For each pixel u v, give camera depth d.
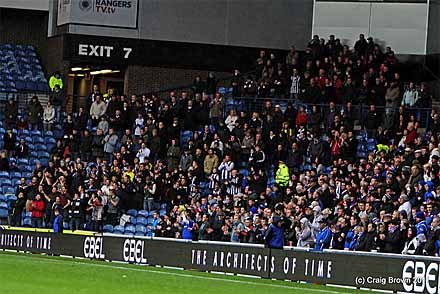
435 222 33.50
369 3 61.44
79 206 45.78
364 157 49.72
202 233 40.62
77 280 29.97
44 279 29.69
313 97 53.06
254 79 55.47
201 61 61.38
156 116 53.28
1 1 61.66
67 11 59.38
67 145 52.34
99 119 54.50
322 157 47.66
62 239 42.91
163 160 50.69
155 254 38.88
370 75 53.47
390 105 52.62
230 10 61.69
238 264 35.53
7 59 61.84
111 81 62.94
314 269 32.81
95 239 41.44
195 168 47.88
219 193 45.34
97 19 59.56
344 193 41.34
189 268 37.41
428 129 50.88
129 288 28.27
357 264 31.56
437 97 58.28
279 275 33.94
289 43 62.31
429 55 59.94
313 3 62.41
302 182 43.75
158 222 44.09
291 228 38.03
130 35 60.22
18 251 44.78
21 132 55.12
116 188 46.44
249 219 38.97
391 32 61.09
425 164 42.22
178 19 61.00
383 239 34.09
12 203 47.72
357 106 52.12
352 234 35.59
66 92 59.56
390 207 37.66
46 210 46.81
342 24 61.88
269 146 48.97
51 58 61.44
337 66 54.75
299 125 50.28
